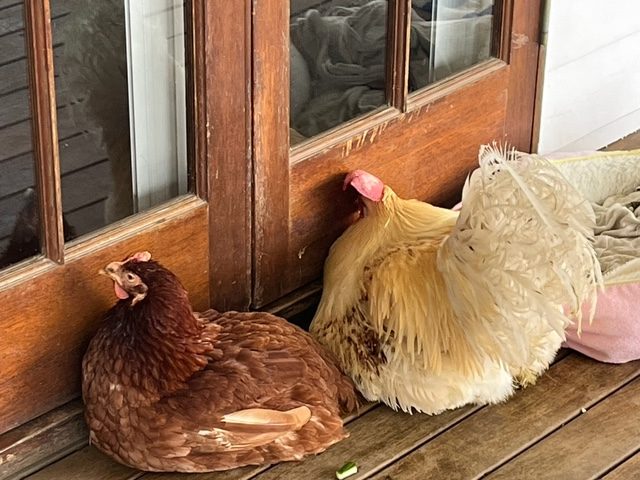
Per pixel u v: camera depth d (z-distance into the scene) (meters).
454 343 1.36
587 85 1.89
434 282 1.37
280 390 1.31
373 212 1.43
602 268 1.58
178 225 1.38
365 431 1.40
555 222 1.25
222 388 1.28
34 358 1.30
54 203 1.25
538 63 1.76
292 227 1.49
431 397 1.40
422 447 1.39
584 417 1.44
